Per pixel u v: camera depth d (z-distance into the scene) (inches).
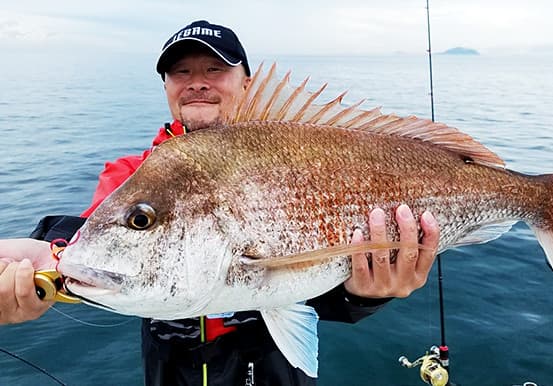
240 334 30.6
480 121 204.2
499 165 28.1
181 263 21.4
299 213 23.1
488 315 65.5
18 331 61.1
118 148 169.3
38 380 52.9
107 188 32.2
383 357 58.2
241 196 22.4
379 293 24.8
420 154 26.2
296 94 24.7
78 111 266.2
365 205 24.3
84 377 53.9
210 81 34.4
